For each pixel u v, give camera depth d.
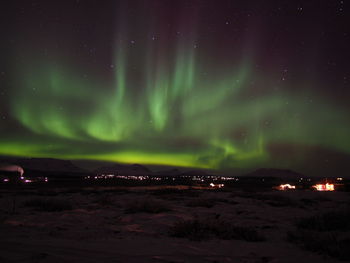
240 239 8.55
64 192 31.38
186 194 30.12
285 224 11.93
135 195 27.97
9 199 21.19
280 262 6.11
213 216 13.62
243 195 28.31
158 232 9.34
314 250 7.25
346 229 10.49
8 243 6.61
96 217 12.38
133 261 5.52
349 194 33.88
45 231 8.79
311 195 31.58
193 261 5.79
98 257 5.69
